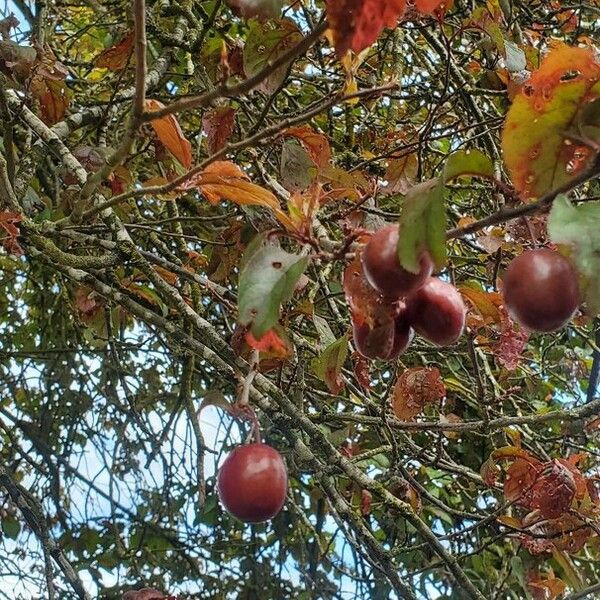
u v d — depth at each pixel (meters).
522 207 1.44
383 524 4.80
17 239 2.90
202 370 4.25
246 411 2.05
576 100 1.47
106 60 3.50
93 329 3.90
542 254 1.43
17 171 3.27
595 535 3.73
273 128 1.81
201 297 3.64
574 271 1.42
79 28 5.18
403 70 4.64
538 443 4.12
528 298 1.40
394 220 3.26
